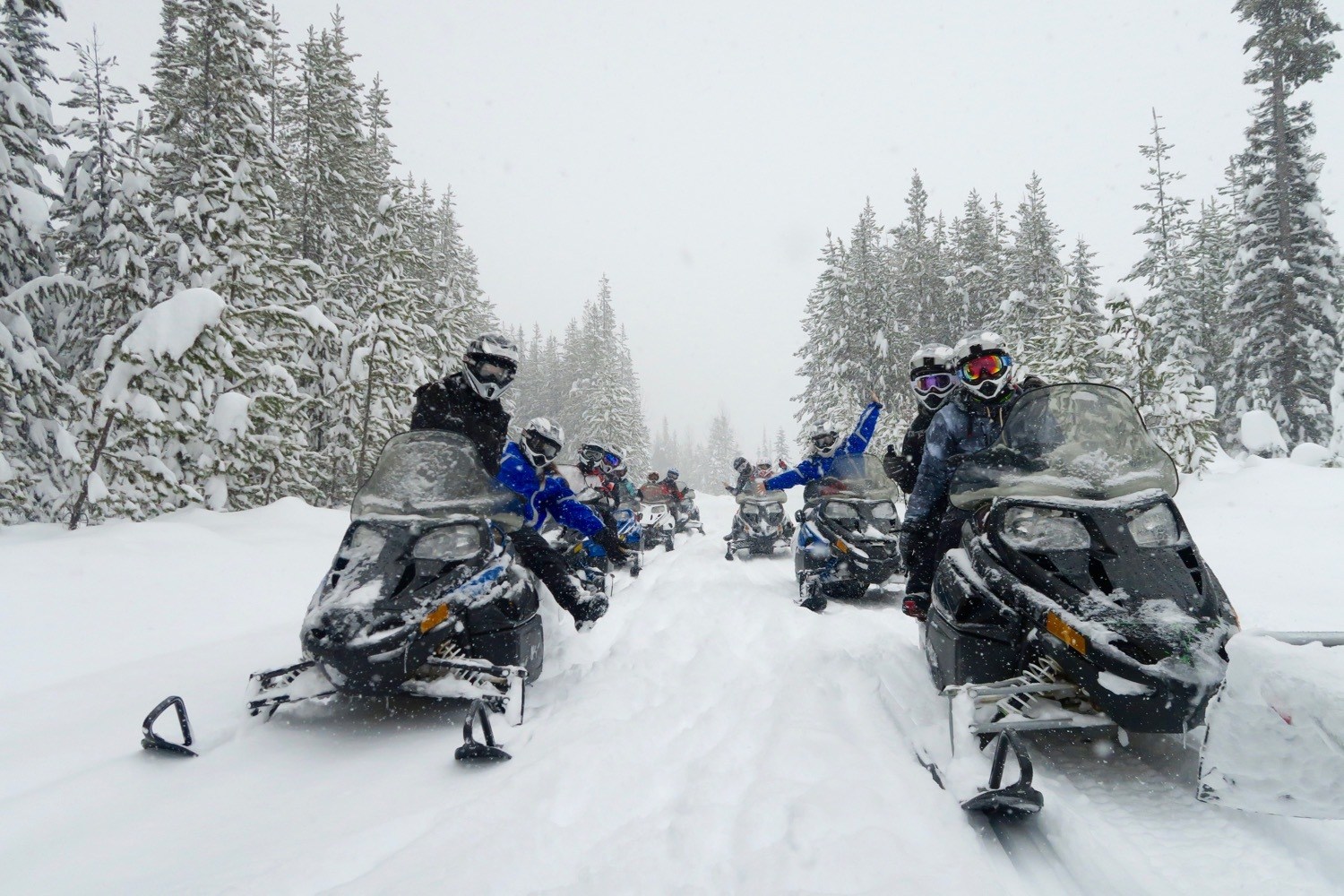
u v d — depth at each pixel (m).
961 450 4.24
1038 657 2.95
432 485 4.05
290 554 8.45
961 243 31.81
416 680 3.51
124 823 2.61
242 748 3.33
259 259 14.20
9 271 12.66
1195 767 2.88
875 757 2.98
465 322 26.55
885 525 7.24
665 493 16.16
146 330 10.62
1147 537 3.02
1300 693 2.05
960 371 4.25
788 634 5.57
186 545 7.78
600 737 3.27
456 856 2.25
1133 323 14.04
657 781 2.92
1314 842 2.20
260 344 13.56
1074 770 2.90
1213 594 2.83
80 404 11.38
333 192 19.52
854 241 29.94
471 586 3.70
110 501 10.41
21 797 2.80
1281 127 23.84
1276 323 23.84
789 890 2.00
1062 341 15.11
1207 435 13.72
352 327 17.78
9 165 12.29
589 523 5.77
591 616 5.05
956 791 2.54
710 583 8.41
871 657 4.70
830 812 2.44
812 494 7.48
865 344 28.84
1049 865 2.23
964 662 3.14
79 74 14.98
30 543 7.10
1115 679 2.57
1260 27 24.52
